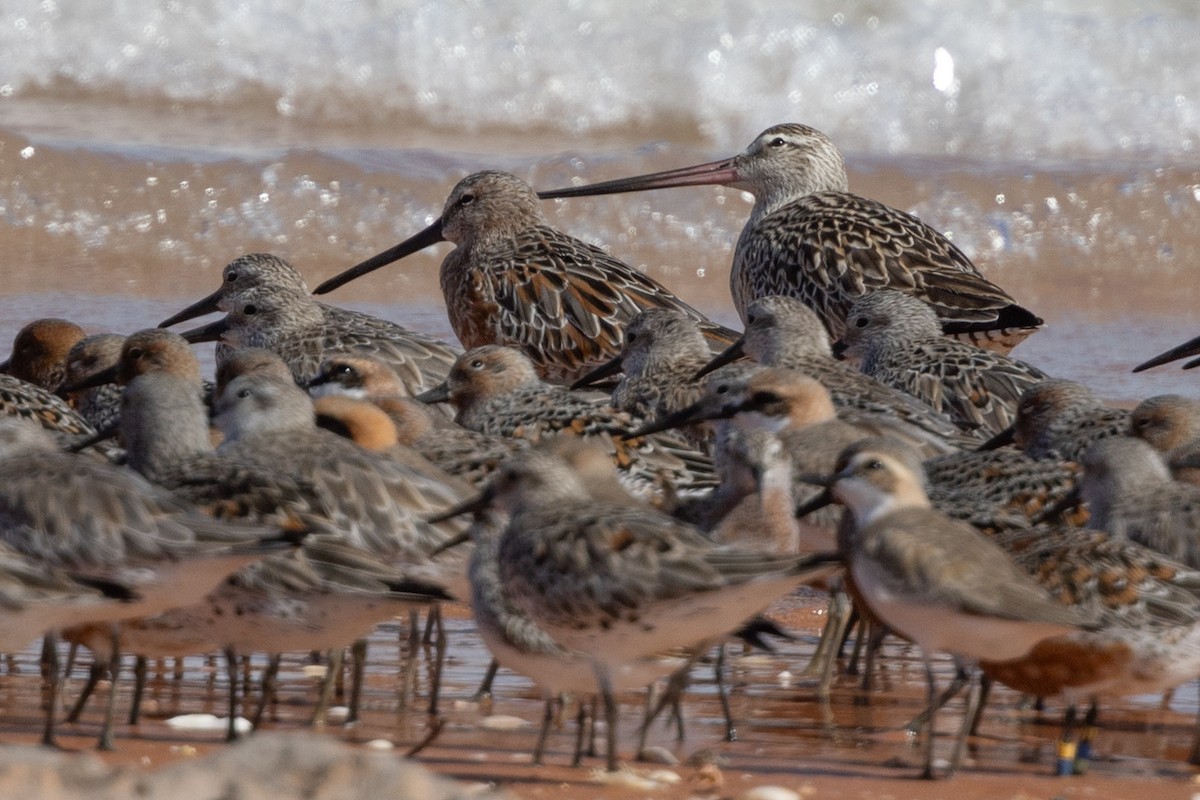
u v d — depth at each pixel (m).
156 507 10.70
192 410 12.45
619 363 18.86
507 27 34.72
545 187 29.52
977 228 30.20
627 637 10.19
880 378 17.64
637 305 20.20
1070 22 36.31
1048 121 35.19
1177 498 12.13
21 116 31.52
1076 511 13.59
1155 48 36.19
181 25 33.66
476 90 34.28
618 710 12.23
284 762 7.97
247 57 33.72
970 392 17.23
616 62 34.81
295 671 13.16
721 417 14.79
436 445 14.05
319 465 12.04
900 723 12.14
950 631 10.41
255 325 19.44
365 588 10.95
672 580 9.91
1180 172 31.20
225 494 11.52
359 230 27.81
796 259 20.48
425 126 33.91
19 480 10.95
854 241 20.28
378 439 13.50
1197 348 19.97
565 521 10.41
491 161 30.09
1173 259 29.89
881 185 30.75
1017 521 12.48
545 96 34.47
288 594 11.07
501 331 20.53
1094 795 10.52
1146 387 21.45
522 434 15.34
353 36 34.12
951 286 19.72
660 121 34.69
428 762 10.88
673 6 35.50
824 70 35.28
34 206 27.08
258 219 27.66
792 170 22.78
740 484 12.42
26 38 33.06
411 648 12.44
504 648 10.85
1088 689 10.96
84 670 12.91
